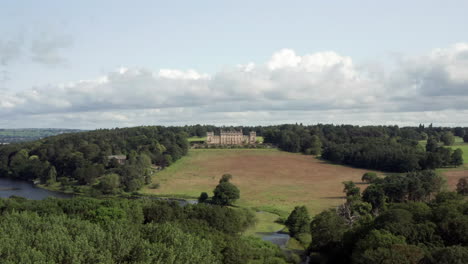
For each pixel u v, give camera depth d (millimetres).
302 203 150125
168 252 60125
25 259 53531
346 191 164250
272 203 152375
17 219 78688
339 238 83312
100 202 107938
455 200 94625
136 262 57219
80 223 74938
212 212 95625
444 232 70375
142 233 72562
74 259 55438
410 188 126375
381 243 63406
